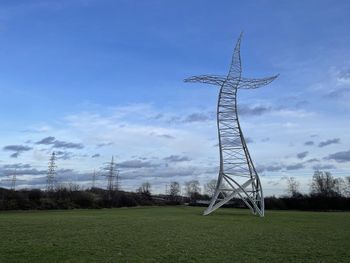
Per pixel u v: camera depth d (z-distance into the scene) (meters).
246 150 87.06
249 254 26.62
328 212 113.25
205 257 25.05
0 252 24.97
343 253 27.39
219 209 121.12
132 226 47.25
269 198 145.62
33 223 48.88
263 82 89.56
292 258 25.22
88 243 30.22
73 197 131.75
